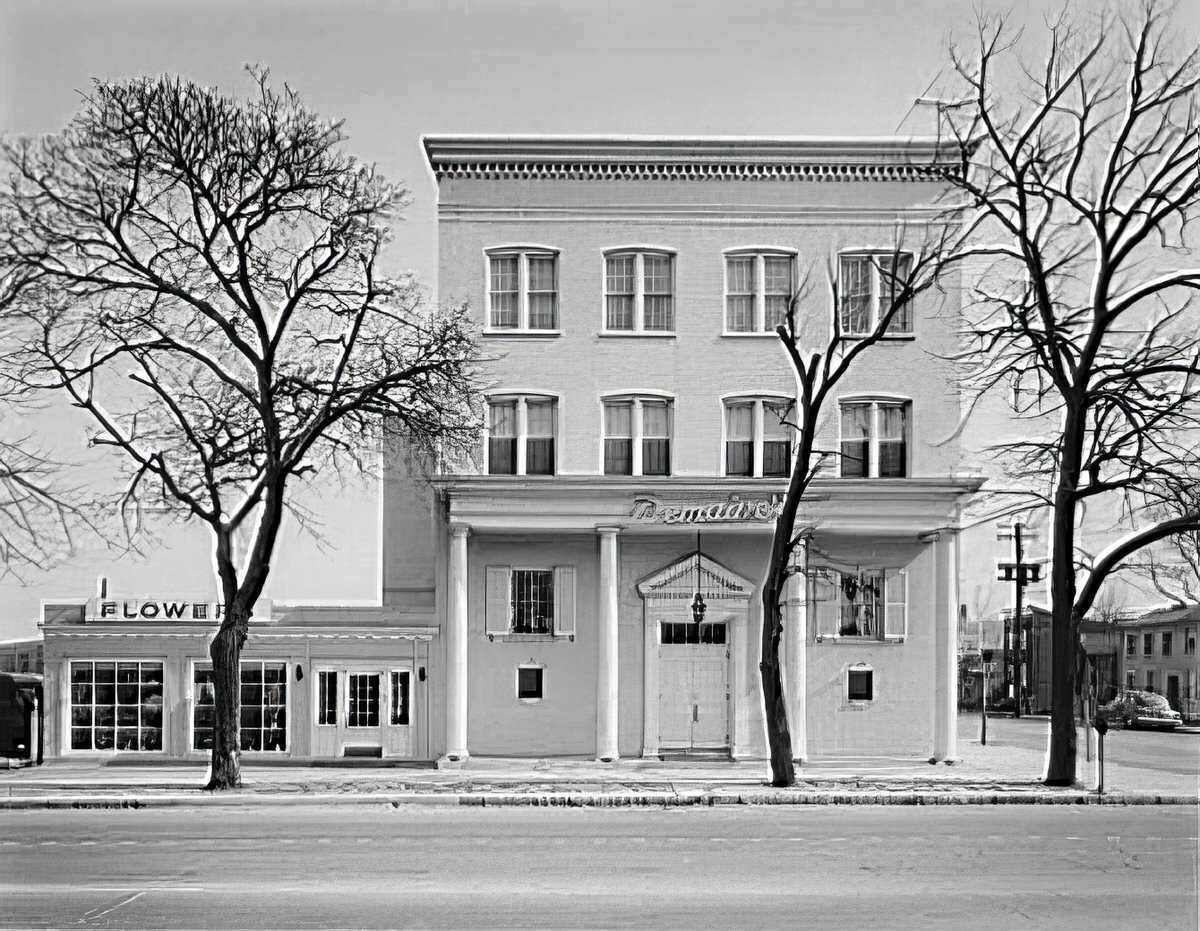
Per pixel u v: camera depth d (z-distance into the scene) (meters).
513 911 14.70
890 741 32.47
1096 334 27.66
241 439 29.52
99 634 31.50
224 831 21.00
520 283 32.66
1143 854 18.53
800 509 31.47
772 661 26.66
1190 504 27.67
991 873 17.02
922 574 32.78
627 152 32.56
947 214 30.70
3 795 24.92
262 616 32.12
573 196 32.72
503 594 32.66
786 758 26.47
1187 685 69.25
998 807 24.23
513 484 31.34
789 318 27.34
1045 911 14.70
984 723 40.25
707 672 32.69
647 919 14.23
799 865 17.62
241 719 31.84
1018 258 29.64
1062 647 27.23
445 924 14.04
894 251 31.02
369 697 32.09
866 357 32.69
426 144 32.44
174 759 31.41
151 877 16.97
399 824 21.78
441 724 31.95
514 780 27.44
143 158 27.00
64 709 31.42
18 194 26.66
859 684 32.59
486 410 32.31
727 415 32.66
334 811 23.55
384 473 33.91
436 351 29.28
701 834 20.48
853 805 24.52
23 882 16.56
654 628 32.50
